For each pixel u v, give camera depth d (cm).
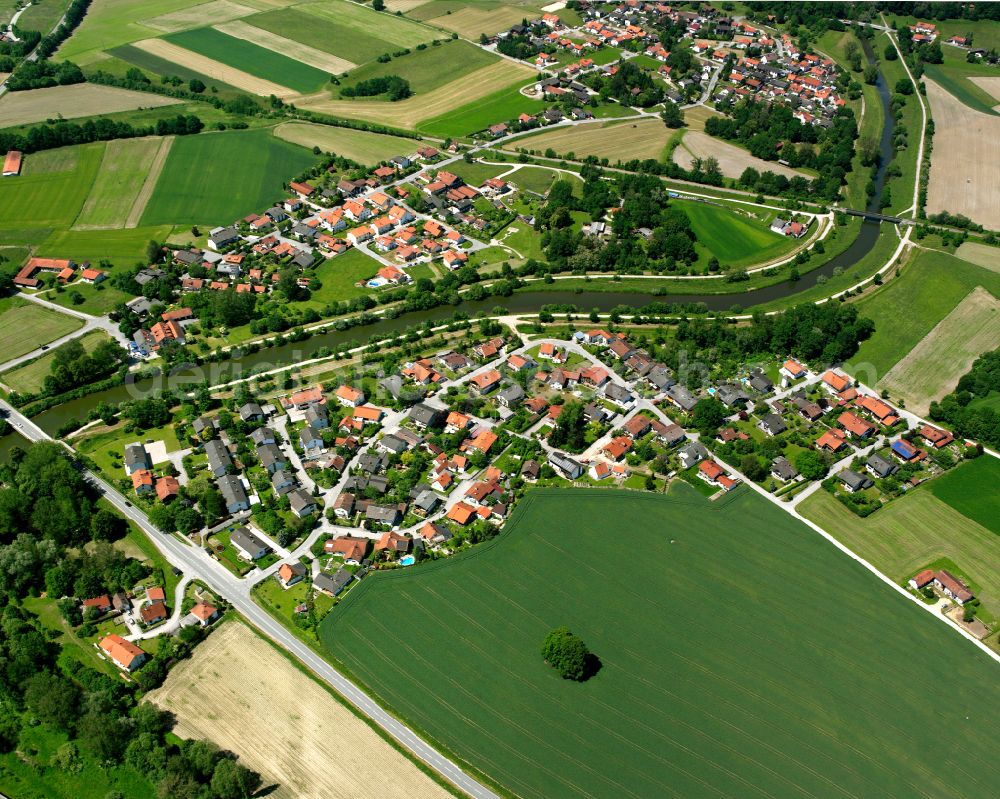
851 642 17962
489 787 15062
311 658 17088
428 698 16462
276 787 14850
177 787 14362
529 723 16138
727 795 15175
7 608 17825
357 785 14950
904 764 15850
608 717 16300
